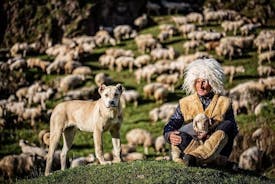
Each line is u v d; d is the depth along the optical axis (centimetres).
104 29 5009
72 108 1137
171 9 5316
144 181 800
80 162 2225
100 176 855
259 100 3142
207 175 820
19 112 3247
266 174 2227
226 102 834
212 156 804
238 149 2445
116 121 1029
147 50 4381
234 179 829
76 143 2842
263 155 2327
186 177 805
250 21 4994
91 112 1076
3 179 2317
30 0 5125
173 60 4072
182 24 4959
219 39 4428
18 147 2911
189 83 850
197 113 837
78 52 4297
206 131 805
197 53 4000
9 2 5106
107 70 4100
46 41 4916
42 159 2406
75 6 5075
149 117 3209
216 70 834
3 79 3881
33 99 3547
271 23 5097
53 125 1162
